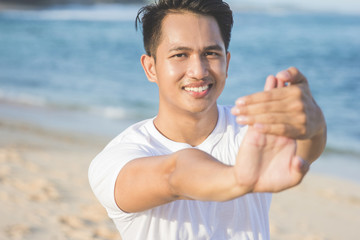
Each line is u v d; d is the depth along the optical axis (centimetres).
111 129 1184
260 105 98
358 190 752
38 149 873
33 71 2428
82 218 494
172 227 165
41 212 501
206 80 167
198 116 178
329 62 2733
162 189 132
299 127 100
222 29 172
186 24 166
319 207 652
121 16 7388
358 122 1391
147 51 183
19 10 9762
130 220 166
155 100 1730
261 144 100
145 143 178
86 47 3491
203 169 115
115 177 152
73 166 743
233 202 170
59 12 8862
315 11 11612
